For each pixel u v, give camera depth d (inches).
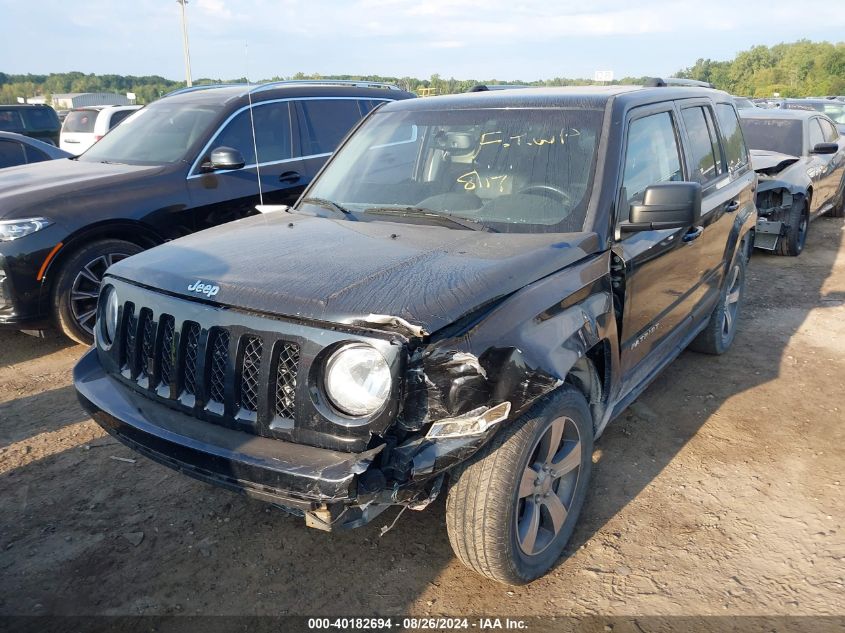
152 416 101.0
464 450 87.3
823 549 120.0
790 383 189.6
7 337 226.8
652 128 148.0
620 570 114.4
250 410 94.0
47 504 132.6
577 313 108.8
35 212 193.6
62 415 170.2
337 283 94.6
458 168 139.5
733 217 190.2
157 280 105.8
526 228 124.1
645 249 133.3
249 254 110.0
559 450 111.9
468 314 91.1
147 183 215.6
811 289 283.1
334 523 84.9
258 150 244.8
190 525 126.5
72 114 582.9
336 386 87.4
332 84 280.1
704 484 140.1
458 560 117.1
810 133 382.6
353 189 147.8
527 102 144.9
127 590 110.0
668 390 184.7
